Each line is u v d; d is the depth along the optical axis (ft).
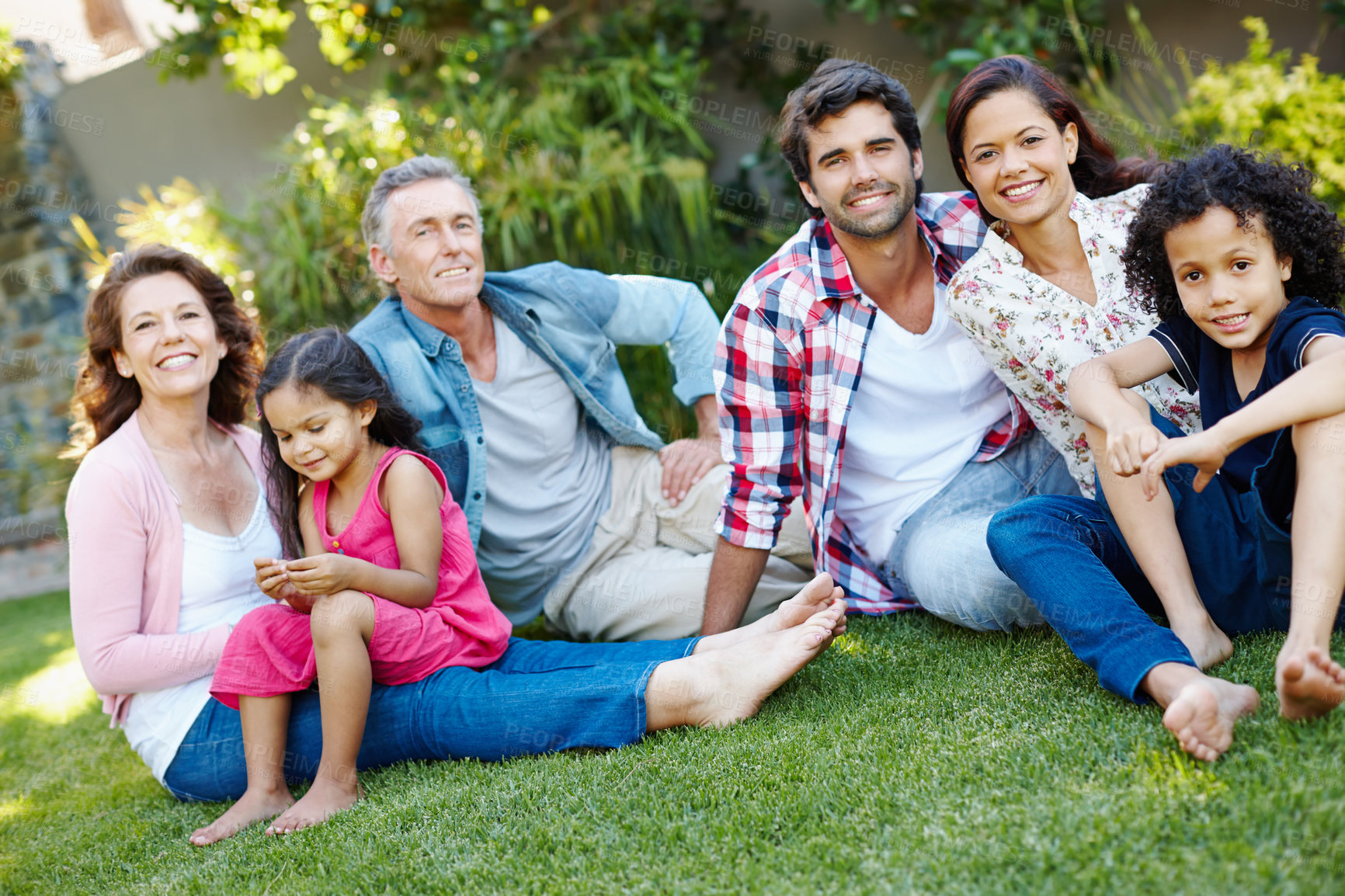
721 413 7.44
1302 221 5.26
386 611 6.18
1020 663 6.22
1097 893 3.69
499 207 13.38
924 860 4.13
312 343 6.70
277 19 16.25
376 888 4.82
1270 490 5.12
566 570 8.52
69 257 19.81
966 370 7.28
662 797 5.16
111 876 5.80
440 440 7.79
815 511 7.48
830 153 6.52
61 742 9.02
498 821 5.25
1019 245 6.72
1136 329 6.45
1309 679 4.21
